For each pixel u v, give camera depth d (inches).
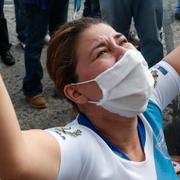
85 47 47.6
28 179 40.4
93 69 47.3
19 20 179.3
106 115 48.8
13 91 152.4
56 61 49.1
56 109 140.9
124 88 47.7
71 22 50.4
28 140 41.3
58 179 42.6
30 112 139.6
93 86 47.8
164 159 52.1
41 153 41.3
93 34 48.3
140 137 51.6
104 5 120.6
